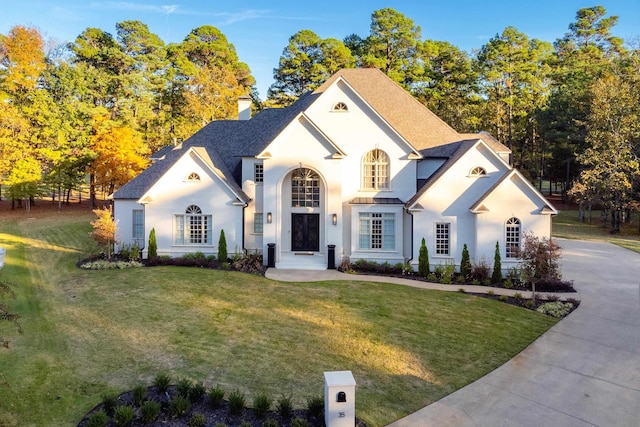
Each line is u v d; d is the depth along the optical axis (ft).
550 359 46.73
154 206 89.66
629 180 138.62
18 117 160.35
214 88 212.84
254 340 50.34
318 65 226.17
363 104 88.84
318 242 94.58
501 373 43.52
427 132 95.91
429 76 218.18
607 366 44.98
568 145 183.52
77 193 238.27
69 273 81.15
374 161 89.92
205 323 55.47
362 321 57.00
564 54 249.96
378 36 216.13
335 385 31.94
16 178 160.35
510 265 79.51
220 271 82.43
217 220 89.71
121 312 59.26
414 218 83.25
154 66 218.38
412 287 73.92
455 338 52.11
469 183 82.17
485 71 208.03
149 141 211.82
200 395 36.50
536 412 36.35
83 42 206.28
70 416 34.50
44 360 44.32
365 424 34.14
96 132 177.88
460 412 36.29
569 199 207.41
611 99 139.44
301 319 57.36
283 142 87.20
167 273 80.18
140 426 32.65
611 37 259.80
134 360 44.68
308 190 93.40
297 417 34.32
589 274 83.76
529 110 212.64
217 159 95.50
